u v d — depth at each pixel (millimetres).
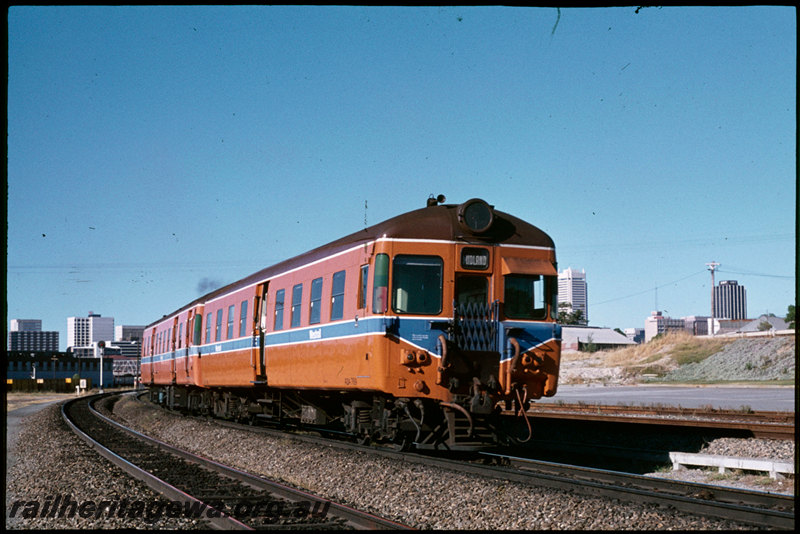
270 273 17391
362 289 12289
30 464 14438
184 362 24578
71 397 59719
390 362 11492
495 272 11969
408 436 12461
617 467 12844
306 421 16266
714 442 13648
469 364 11680
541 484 9422
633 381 48312
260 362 17438
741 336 55469
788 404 25141
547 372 11977
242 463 13797
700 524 7195
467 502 8703
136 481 11055
